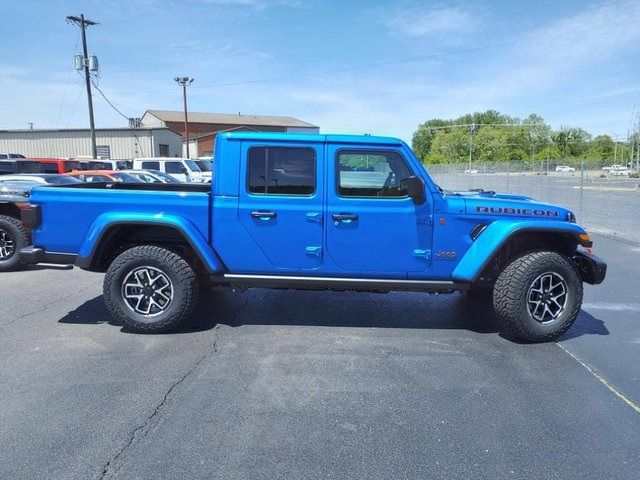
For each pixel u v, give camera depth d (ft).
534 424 11.15
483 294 21.45
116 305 16.19
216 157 15.90
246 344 15.72
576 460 9.84
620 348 15.83
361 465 9.59
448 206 15.84
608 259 30.14
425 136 381.60
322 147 15.72
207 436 10.46
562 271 15.76
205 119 281.74
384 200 15.78
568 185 70.38
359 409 11.71
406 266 16.08
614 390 12.87
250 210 15.92
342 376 13.50
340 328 17.42
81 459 9.61
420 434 10.68
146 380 13.04
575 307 15.94
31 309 19.34
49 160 61.31
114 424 10.87
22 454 9.73
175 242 17.08
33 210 16.35
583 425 11.13
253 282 16.34
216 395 12.27
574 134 299.38
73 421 10.96
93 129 105.70
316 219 15.85
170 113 283.79
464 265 15.92
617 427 11.05
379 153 15.75
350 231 15.89
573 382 13.30
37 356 14.57
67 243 16.44
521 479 9.25
